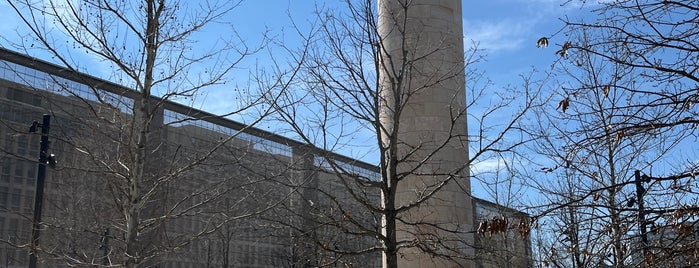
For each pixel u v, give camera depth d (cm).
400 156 2017
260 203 2306
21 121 5056
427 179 2019
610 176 1894
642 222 1093
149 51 1595
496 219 1063
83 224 2758
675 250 1062
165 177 1661
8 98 4978
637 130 1132
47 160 2091
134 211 1526
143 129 1566
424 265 1942
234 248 5803
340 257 1653
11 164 5525
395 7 2142
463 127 2123
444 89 2086
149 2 1600
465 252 1988
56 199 4438
